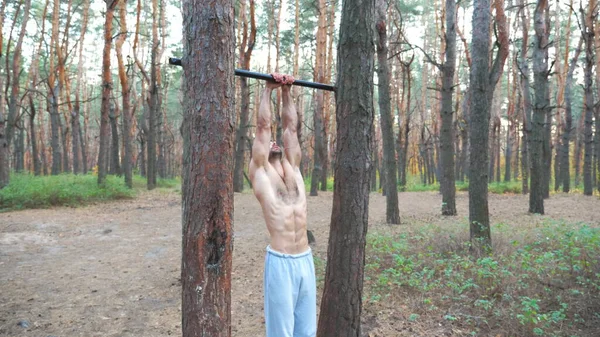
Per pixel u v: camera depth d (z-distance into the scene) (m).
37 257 8.43
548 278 5.78
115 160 24.92
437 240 7.91
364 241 3.76
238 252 8.62
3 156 16.27
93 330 5.03
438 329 4.71
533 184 12.43
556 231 8.41
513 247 7.37
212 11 2.76
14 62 20.02
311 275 3.39
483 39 7.53
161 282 6.81
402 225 10.80
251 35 18.31
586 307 5.04
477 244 7.21
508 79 30.06
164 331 5.00
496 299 5.37
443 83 12.61
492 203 15.82
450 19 12.52
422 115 32.94
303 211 3.45
